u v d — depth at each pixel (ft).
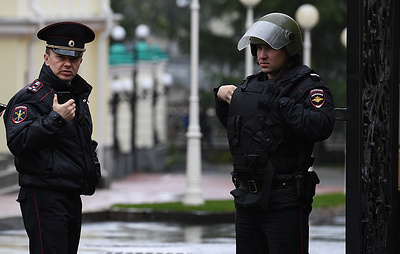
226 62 291.38
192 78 130.62
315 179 46.19
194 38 129.59
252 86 46.42
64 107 46.34
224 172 254.88
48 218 47.21
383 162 49.78
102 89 175.42
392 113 52.54
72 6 173.68
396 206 52.80
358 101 44.14
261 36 45.75
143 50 278.26
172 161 277.23
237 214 47.39
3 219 108.27
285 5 272.72
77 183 47.67
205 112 298.56
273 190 45.60
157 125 316.40
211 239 97.86
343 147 279.49
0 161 147.54
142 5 424.87
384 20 50.03
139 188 183.21
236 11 284.00
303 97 45.34
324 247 89.35
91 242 93.56
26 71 159.84
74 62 48.49
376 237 48.42
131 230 108.58
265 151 45.42
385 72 50.14
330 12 265.54
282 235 45.57
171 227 113.09
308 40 149.18
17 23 153.48
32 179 47.21
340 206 131.95
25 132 46.29
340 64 277.85
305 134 44.52
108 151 179.01
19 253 81.92
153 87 285.84
